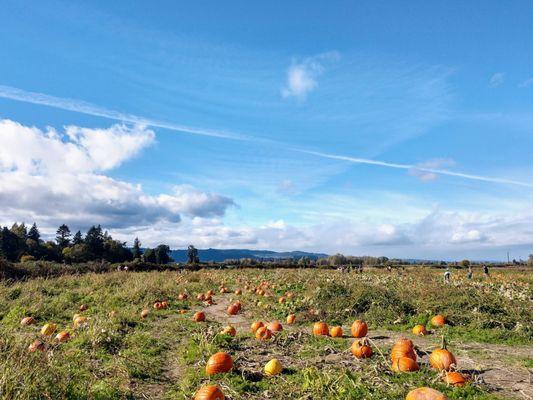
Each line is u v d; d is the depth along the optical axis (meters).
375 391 6.25
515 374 7.33
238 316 15.21
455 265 75.00
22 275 28.75
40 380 5.69
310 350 9.19
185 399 6.36
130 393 6.70
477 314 12.58
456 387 6.46
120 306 16.45
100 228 81.94
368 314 13.99
